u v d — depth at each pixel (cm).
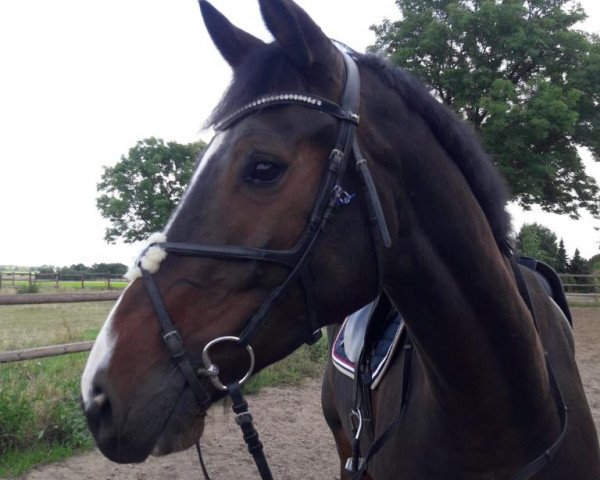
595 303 1727
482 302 160
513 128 1372
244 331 137
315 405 614
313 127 139
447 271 158
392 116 154
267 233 135
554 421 175
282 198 136
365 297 149
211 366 134
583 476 177
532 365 166
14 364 609
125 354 131
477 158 168
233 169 137
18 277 2698
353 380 228
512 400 167
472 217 160
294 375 708
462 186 162
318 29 143
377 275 148
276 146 136
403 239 155
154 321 133
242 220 135
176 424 133
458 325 160
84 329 1048
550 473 173
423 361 171
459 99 1378
